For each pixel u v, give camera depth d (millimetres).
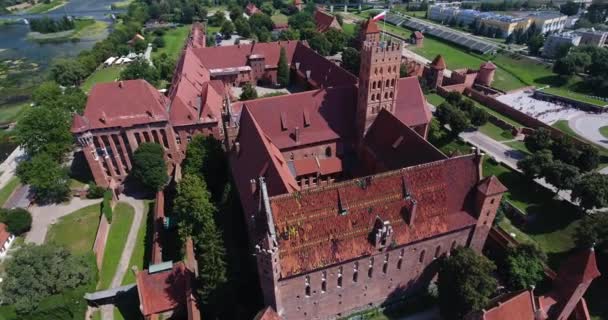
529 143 104188
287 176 68625
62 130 103375
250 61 154000
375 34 164125
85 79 182625
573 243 75188
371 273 60125
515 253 63906
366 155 86125
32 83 187125
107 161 95812
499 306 50656
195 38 178625
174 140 97812
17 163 118250
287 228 54219
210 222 66562
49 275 62469
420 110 95812
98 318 66375
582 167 93688
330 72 129375
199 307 61344
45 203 96375
